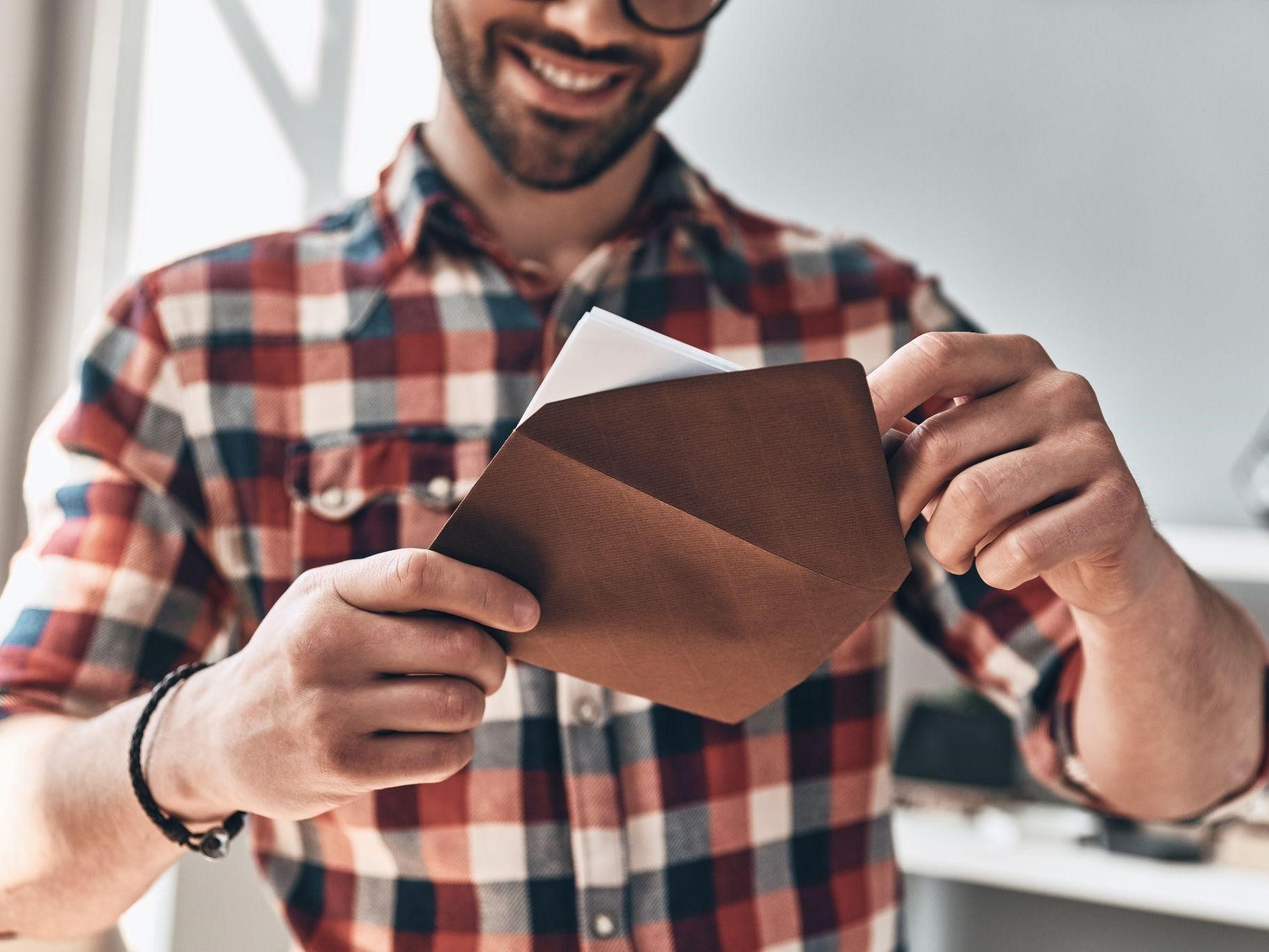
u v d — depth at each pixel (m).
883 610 1.00
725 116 1.97
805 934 0.92
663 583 0.57
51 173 1.84
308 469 0.93
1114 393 1.85
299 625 0.59
